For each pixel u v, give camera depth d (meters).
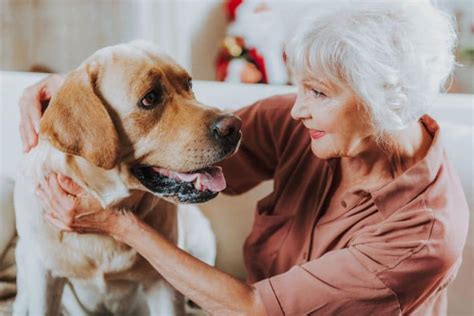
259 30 2.46
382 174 1.17
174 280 1.15
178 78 1.16
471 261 1.39
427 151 1.14
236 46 2.47
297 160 1.34
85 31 2.33
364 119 1.07
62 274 1.26
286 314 1.11
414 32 1.02
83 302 1.34
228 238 1.54
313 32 1.03
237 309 1.12
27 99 1.25
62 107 1.06
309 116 1.10
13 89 1.50
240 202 1.54
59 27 2.31
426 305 1.19
